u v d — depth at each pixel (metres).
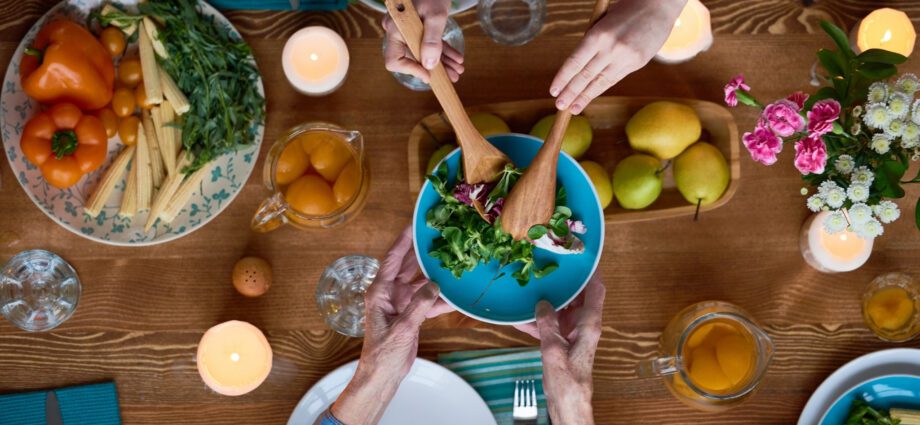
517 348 1.06
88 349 1.06
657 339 1.07
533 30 1.06
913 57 1.05
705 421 1.07
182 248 1.06
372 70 1.06
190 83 1.02
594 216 0.88
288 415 1.07
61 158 0.98
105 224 1.04
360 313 1.06
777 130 0.75
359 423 0.87
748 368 0.97
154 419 1.06
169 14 0.99
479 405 1.01
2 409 1.04
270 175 0.99
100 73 1.00
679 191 1.03
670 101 0.98
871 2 1.06
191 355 1.06
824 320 1.07
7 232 1.04
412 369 1.02
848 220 0.78
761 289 1.07
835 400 1.00
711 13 1.07
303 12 1.05
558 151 0.77
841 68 0.82
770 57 1.06
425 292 0.84
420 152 1.02
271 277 1.04
